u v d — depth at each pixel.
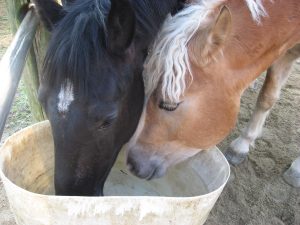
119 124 1.43
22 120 2.83
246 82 1.68
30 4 1.80
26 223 1.30
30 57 1.95
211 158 1.61
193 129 1.59
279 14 1.65
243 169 2.66
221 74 1.55
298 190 2.53
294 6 1.67
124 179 1.94
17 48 1.50
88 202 1.14
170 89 1.47
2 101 1.22
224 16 1.35
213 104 1.57
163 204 1.17
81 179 1.41
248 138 2.63
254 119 2.58
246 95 3.43
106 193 1.94
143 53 1.50
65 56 1.24
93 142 1.35
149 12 1.43
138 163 1.69
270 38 1.67
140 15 1.42
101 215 1.18
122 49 1.34
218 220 2.31
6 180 1.18
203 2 1.49
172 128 1.58
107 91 1.30
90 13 1.30
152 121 1.58
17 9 1.86
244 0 1.57
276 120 3.15
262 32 1.62
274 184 2.56
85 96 1.27
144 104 1.58
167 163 1.71
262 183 2.56
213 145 1.71
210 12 1.49
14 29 1.98
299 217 2.36
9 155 1.39
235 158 2.65
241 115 3.17
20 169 1.52
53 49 1.28
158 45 1.47
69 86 1.26
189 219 1.28
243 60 1.61
